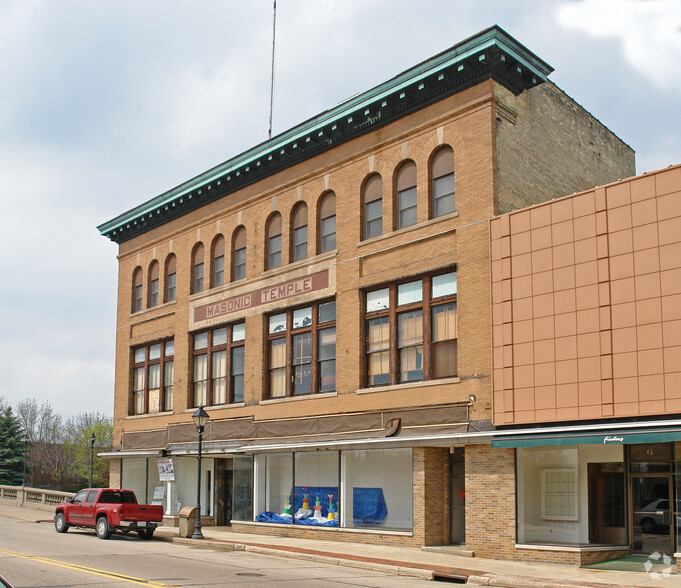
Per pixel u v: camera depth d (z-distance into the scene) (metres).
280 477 27.95
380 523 24.00
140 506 26.17
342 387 25.77
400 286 24.64
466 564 19.16
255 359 29.70
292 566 19.33
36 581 15.15
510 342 21.05
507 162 22.94
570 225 20.25
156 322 36.16
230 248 32.16
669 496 18.75
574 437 19.00
